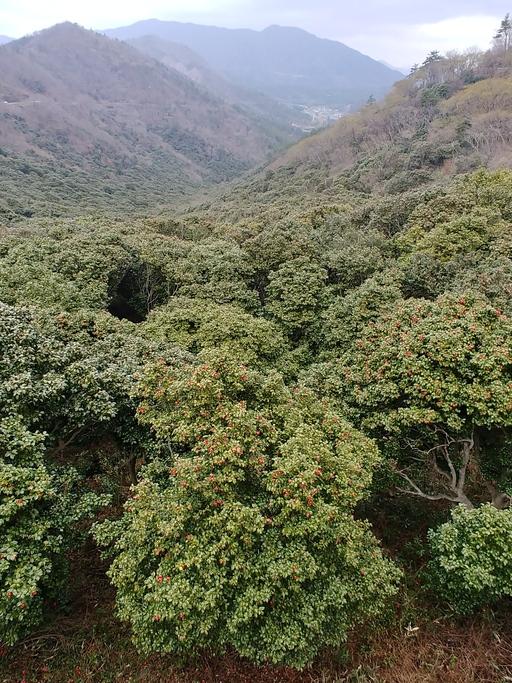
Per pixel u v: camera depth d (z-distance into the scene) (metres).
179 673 10.34
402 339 13.62
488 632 11.26
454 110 91.69
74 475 11.09
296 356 23.16
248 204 84.88
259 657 8.84
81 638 11.02
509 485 13.00
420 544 14.09
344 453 10.46
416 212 31.78
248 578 8.45
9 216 69.25
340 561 9.39
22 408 10.55
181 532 8.83
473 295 15.34
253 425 9.77
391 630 11.52
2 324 12.26
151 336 20.50
